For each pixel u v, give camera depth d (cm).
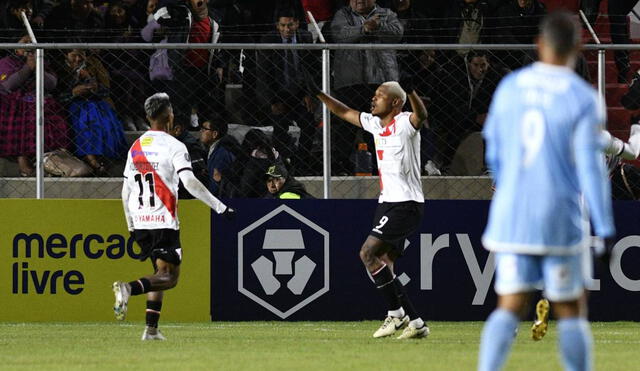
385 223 3294
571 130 1762
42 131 3984
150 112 3161
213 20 4681
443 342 3169
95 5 5062
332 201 4075
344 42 4516
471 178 4491
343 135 4397
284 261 4059
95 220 4000
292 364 2512
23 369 2419
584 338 1783
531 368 2441
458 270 4116
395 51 4403
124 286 3059
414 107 3247
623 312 4153
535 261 1795
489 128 1825
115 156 4475
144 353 2788
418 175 3328
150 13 4853
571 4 5562
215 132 4459
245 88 4484
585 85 1791
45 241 3978
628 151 2873
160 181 3117
